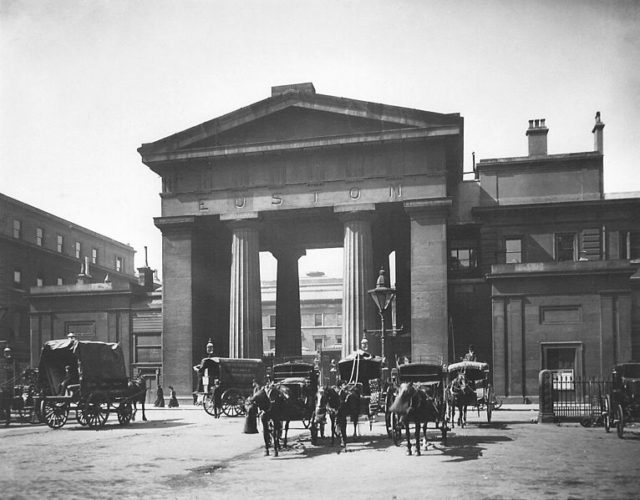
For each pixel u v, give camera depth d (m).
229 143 52.50
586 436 24.70
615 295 45.19
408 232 57.88
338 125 50.72
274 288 103.00
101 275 88.12
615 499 13.43
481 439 23.86
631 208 49.06
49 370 32.47
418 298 47.97
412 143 49.38
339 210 49.78
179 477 16.97
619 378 26.30
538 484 15.02
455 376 30.61
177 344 52.06
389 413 24.56
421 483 15.30
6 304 69.56
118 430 30.09
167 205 53.31
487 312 49.34
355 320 48.44
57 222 79.62
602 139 50.81
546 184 51.06
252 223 51.59
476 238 51.53
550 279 46.09
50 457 20.86
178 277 52.69
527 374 45.62
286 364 32.22
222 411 37.34
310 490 14.80
